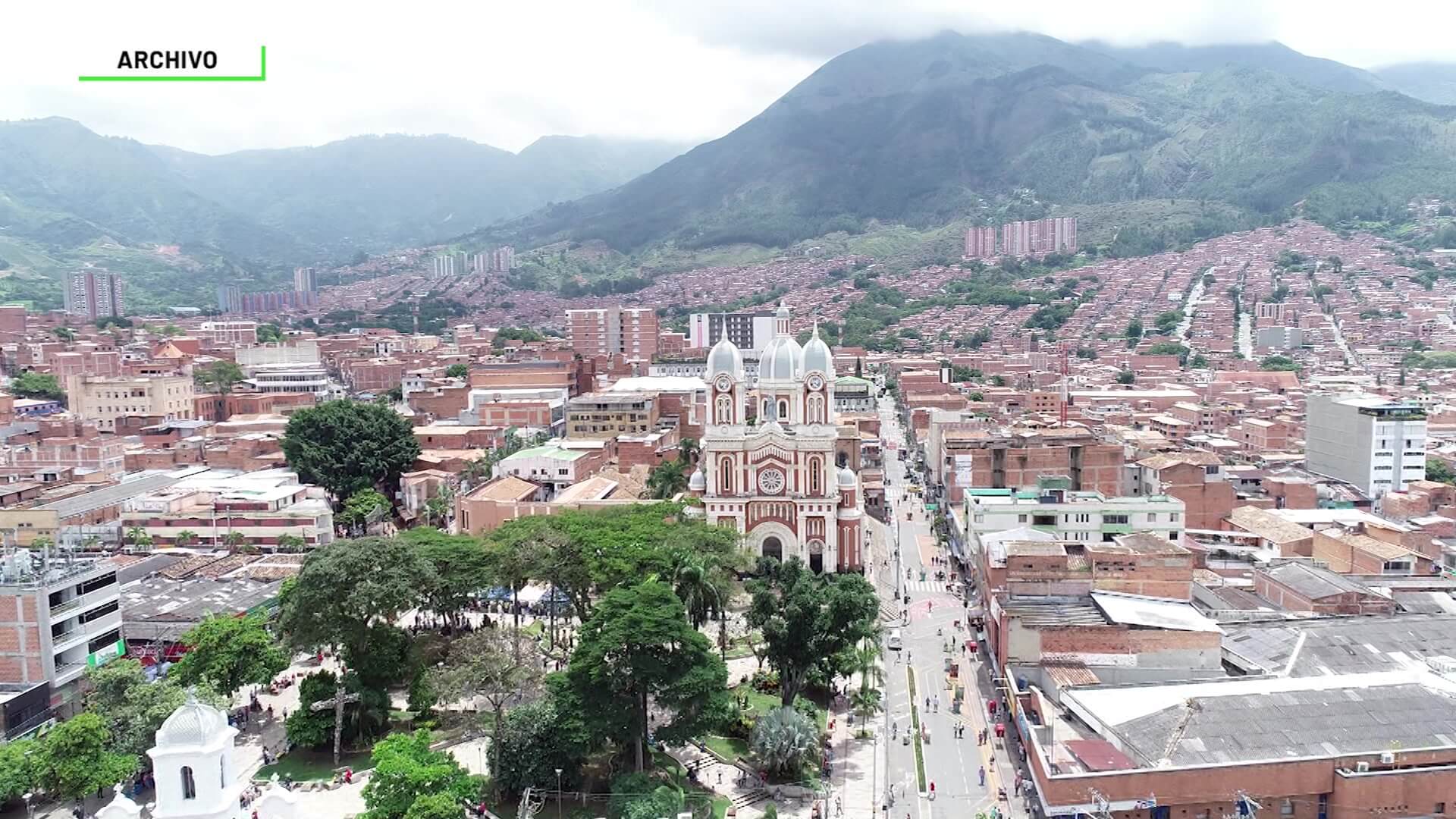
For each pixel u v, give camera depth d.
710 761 104.88
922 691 123.94
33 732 103.00
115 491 187.88
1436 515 187.75
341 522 191.50
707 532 139.62
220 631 111.44
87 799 95.19
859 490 177.00
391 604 106.75
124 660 105.25
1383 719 92.12
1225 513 184.12
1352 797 83.06
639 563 127.00
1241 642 114.62
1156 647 110.81
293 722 104.06
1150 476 188.50
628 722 94.38
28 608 106.31
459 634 132.38
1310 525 172.75
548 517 147.50
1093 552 127.06
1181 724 91.38
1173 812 83.50
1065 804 83.19
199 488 192.38
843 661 114.00
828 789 98.94
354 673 107.94
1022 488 182.75
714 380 164.12
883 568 178.88
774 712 102.31
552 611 132.88
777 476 161.62
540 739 94.81
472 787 88.25
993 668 127.25
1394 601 129.38
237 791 74.44
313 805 94.06
